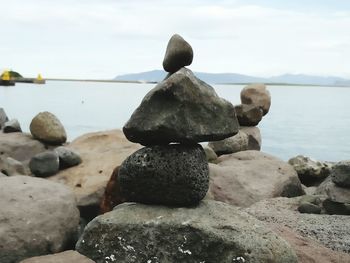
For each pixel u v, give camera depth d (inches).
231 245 60.0
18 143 135.0
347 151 219.6
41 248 74.8
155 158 64.6
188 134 62.2
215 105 64.6
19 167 116.8
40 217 77.3
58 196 83.0
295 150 222.4
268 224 83.4
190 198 65.1
